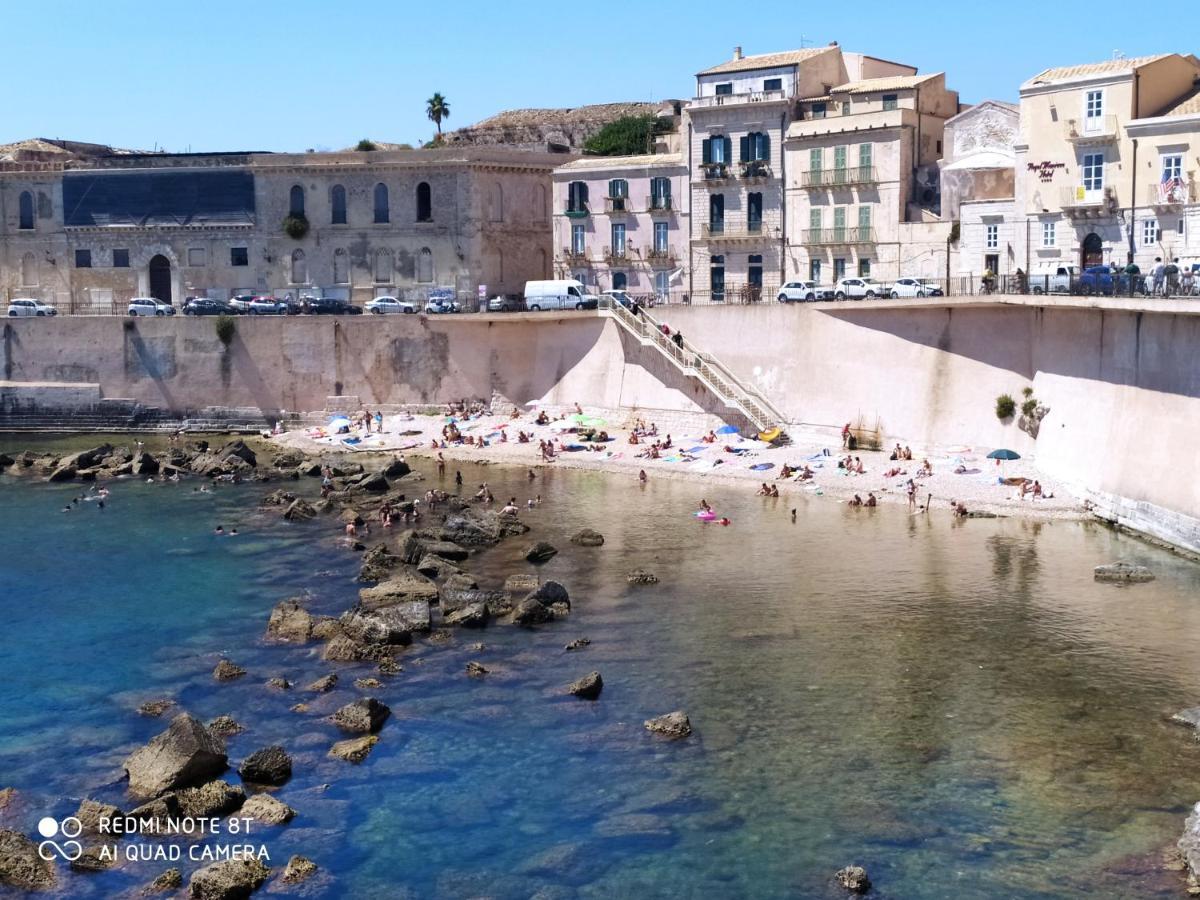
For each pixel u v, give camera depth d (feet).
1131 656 161.79
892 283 313.32
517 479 283.18
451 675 161.27
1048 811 124.36
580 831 123.13
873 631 173.47
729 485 269.44
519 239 400.67
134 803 128.98
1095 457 232.94
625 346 334.65
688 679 158.30
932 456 272.51
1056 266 277.64
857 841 120.16
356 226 394.93
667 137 428.97
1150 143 258.98
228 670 162.09
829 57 377.71
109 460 303.89
